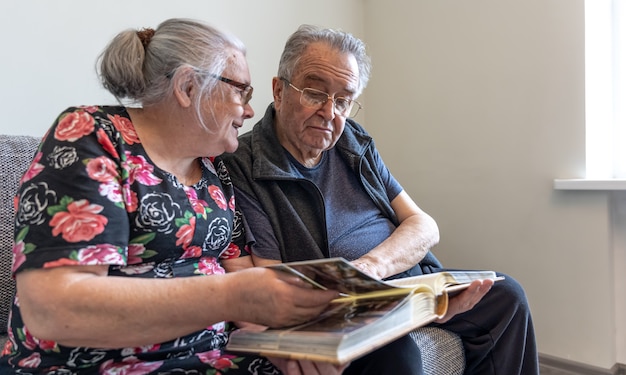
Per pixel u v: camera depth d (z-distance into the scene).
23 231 0.65
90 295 0.62
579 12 1.65
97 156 0.72
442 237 2.05
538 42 1.75
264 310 0.66
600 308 1.66
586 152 1.66
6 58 1.25
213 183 0.97
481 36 1.90
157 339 0.66
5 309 1.03
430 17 2.05
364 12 2.31
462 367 1.21
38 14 1.31
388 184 1.42
